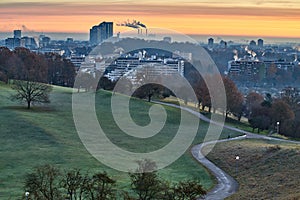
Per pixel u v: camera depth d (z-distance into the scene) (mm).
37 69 168250
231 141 101188
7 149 84562
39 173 59000
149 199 52562
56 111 113125
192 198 52469
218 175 77000
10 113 108312
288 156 80188
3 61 159750
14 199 58531
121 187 62219
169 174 74562
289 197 60688
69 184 55906
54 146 87375
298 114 130625
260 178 73250
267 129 122125
